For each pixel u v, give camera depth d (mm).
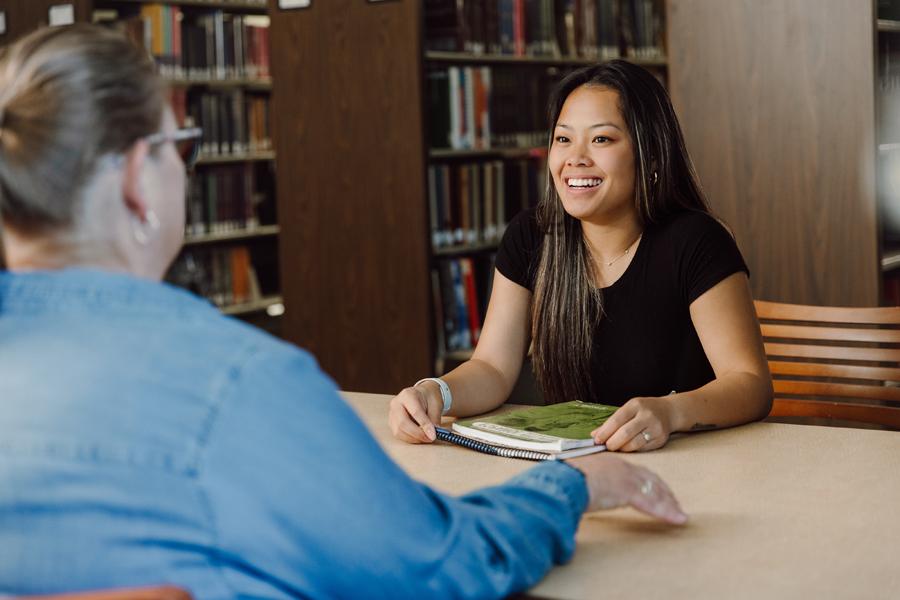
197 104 4996
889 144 3391
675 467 1550
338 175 4105
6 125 917
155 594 753
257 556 887
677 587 1107
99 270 947
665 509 1273
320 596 924
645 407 1659
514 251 2211
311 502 889
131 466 862
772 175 3480
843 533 1254
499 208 4391
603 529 1289
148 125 962
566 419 1764
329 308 4188
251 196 5312
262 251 5523
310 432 898
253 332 952
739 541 1237
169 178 993
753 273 3551
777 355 2393
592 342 2104
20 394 887
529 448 1630
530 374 2752
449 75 4129
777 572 1141
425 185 3953
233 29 5137
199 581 871
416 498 979
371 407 2006
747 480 1476
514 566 1053
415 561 953
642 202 2064
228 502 866
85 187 929
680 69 3609
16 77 929
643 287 2064
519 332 2186
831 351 2338
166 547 864
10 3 4703
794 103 3422
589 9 4656
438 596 978
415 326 4031
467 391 1959
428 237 3982
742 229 3549
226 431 870
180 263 5031
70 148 916
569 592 1099
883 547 1205
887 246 3436
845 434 1709
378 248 4070
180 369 888
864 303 3359
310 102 4121
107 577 861
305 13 4090
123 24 4727
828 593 1084
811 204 3424
